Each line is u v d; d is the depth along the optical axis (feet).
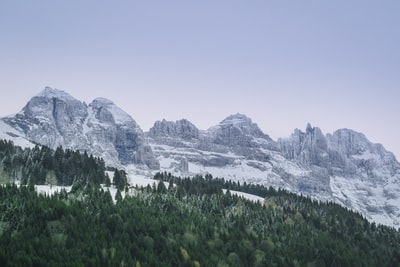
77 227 464.65
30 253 405.39
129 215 519.19
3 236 425.69
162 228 510.17
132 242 472.03
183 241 501.56
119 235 470.80
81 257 413.18
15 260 389.39
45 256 405.18
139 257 443.32
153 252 460.55
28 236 431.02
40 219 463.83
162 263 437.58
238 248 520.42
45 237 436.35
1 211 471.62
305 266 534.37
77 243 435.12
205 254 484.33
